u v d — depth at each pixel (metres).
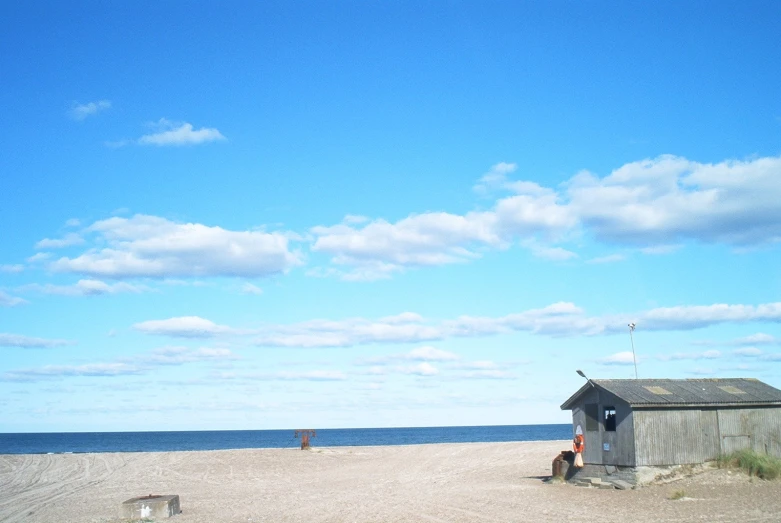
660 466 30.08
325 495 34.47
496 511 26.95
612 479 30.84
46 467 54.41
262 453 63.53
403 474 43.91
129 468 52.75
